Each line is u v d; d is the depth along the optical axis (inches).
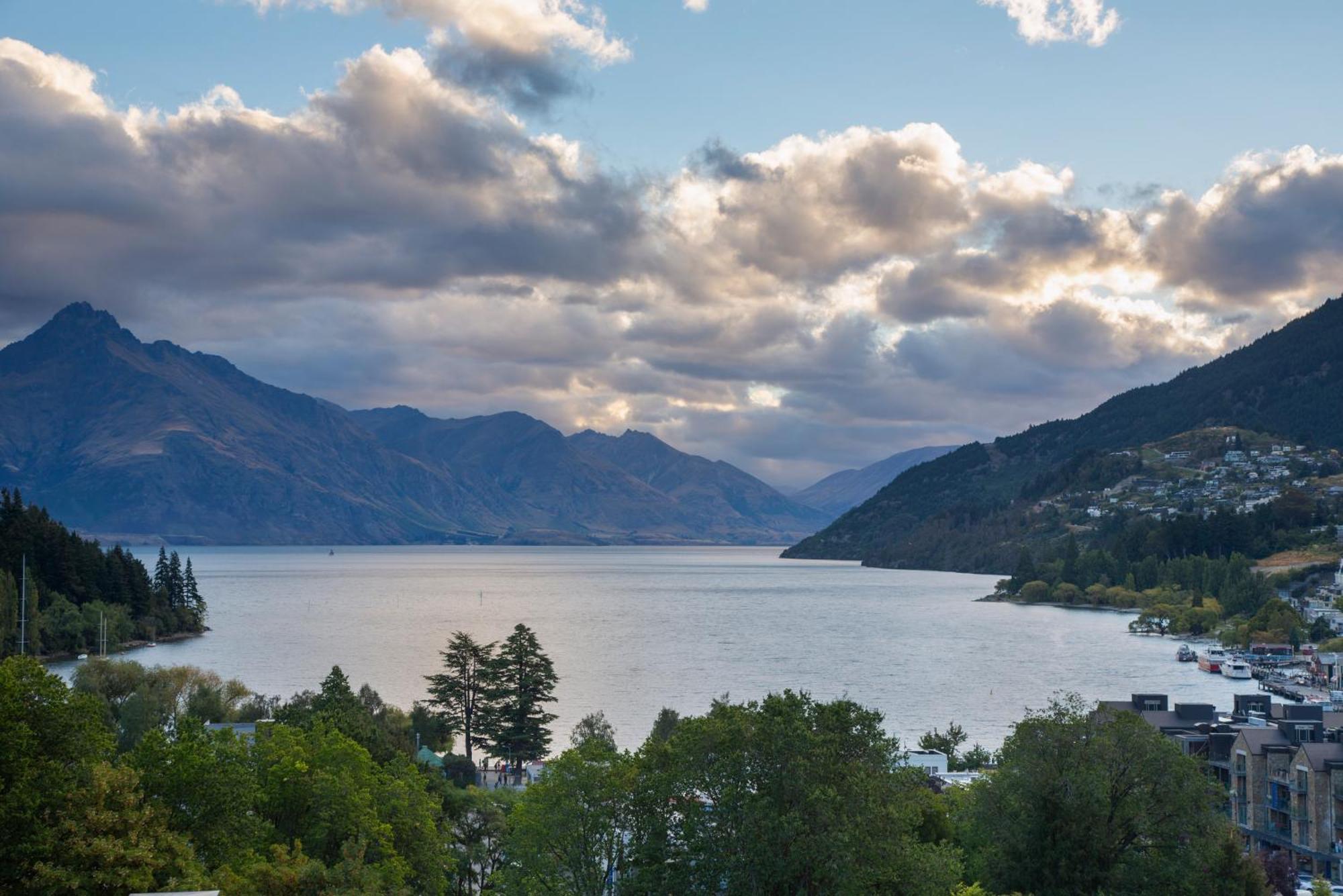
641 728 7263.8
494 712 6205.7
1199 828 3134.8
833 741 2906.0
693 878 2822.3
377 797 3526.1
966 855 3572.8
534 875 3137.3
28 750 2596.0
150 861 2509.8
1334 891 3742.6
